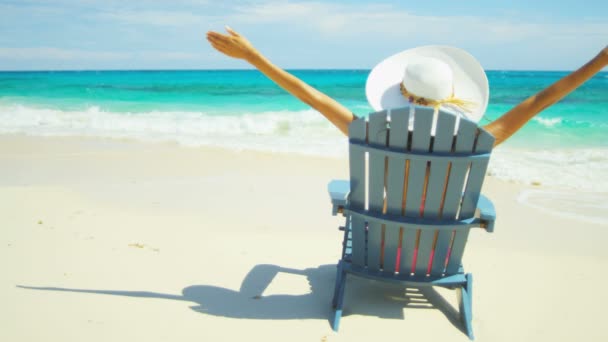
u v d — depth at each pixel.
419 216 2.81
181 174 7.37
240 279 3.71
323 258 4.23
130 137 10.80
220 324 2.99
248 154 8.97
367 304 3.36
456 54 2.94
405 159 2.61
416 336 2.94
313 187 6.71
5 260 3.83
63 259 3.91
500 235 5.06
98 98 22.52
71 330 2.81
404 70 3.02
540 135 12.28
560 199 6.50
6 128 12.05
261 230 4.91
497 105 23.39
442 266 3.02
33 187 6.32
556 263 4.28
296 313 3.19
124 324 2.92
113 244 4.32
